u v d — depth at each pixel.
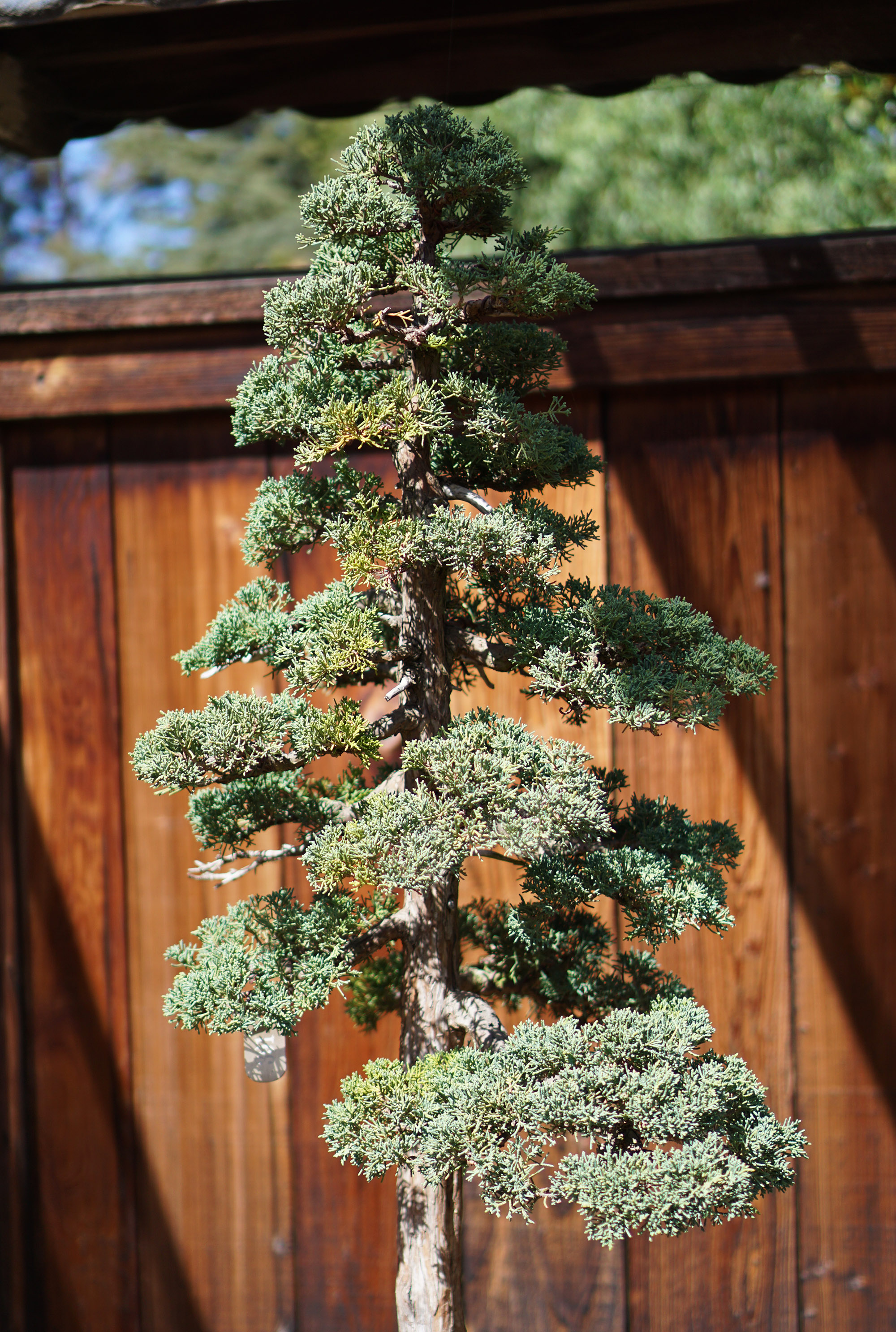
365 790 1.15
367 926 1.02
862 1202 1.63
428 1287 1.00
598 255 1.62
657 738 1.65
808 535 1.64
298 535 1.02
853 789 1.64
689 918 0.96
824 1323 1.63
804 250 1.58
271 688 1.72
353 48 1.54
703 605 1.65
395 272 0.95
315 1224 1.70
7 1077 1.73
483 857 1.04
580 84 1.70
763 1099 0.89
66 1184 1.73
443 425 0.90
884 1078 1.63
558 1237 1.66
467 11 1.42
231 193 6.66
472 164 0.91
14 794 1.74
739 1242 1.64
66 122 1.70
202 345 1.68
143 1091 1.73
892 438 1.63
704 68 1.63
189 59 1.53
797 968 1.65
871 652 1.64
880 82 2.46
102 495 1.74
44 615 1.75
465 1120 0.82
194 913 1.72
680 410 1.65
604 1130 0.83
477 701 1.67
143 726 1.73
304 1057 1.70
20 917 1.74
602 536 1.66
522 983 1.13
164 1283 1.72
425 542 0.90
